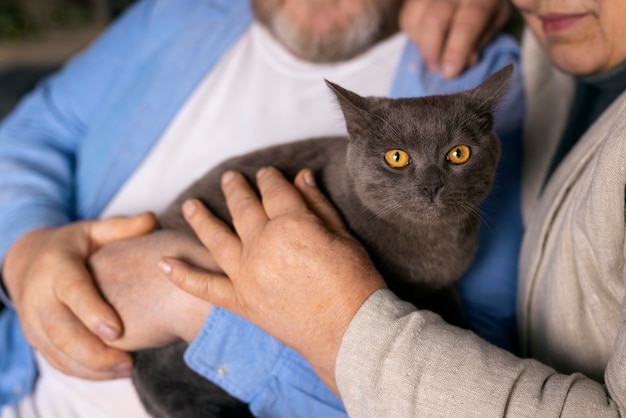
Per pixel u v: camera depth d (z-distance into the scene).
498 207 1.60
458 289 1.60
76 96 2.11
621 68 1.29
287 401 1.31
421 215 1.30
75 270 1.44
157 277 1.38
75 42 4.64
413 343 1.04
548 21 1.35
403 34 1.86
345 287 1.12
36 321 1.46
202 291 1.26
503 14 1.77
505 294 1.58
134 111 1.93
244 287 1.20
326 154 1.53
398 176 1.32
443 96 1.37
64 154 2.06
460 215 1.34
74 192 2.03
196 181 1.62
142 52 2.01
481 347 1.05
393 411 1.01
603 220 1.03
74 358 1.42
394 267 1.40
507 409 0.97
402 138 1.30
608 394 0.98
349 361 1.06
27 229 1.75
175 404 1.39
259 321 1.20
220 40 1.93
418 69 1.71
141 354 1.46
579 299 1.17
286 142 1.71
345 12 1.78
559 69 1.44
